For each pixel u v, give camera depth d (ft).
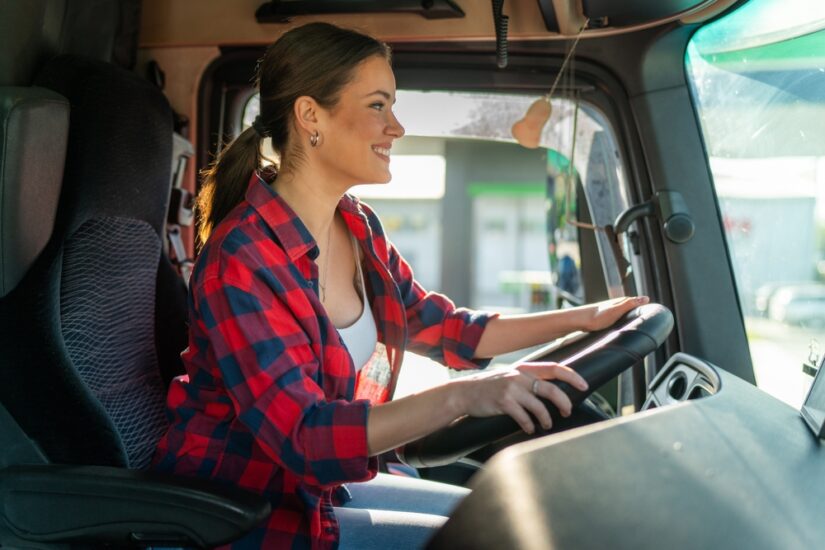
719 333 6.25
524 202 27.55
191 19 7.12
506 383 3.75
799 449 3.18
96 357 5.05
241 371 4.18
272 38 7.01
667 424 3.29
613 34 6.36
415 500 5.38
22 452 4.76
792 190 5.12
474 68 6.81
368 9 6.52
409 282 5.74
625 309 4.89
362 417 3.92
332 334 4.58
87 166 4.87
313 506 4.50
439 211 28.40
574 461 2.91
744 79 5.65
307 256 4.67
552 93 6.61
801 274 4.91
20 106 4.47
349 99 4.66
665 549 2.41
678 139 6.31
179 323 5.93
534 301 28.60
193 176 7.32
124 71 5.28
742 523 2.56
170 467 4.66
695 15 5.74
